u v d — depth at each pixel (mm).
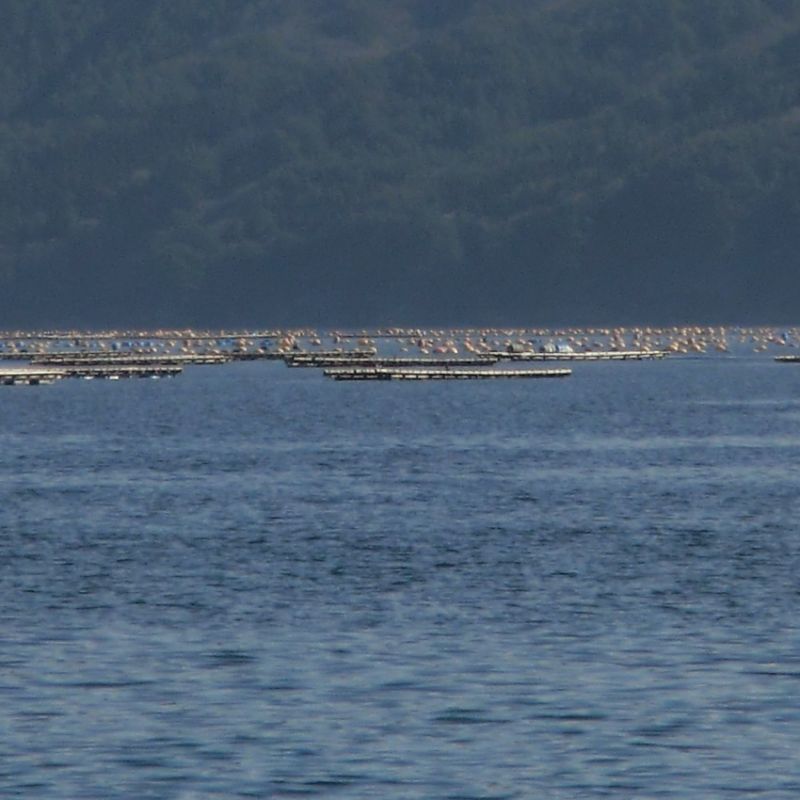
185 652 71438
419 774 57438
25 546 98812
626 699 64750
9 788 56312
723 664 69375
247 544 99312
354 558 94062
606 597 82438
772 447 162000
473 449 162000
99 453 160625
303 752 59344
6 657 70562
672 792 56031
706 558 93812
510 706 63938
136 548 97938
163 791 56031
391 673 68188
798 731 61250
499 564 91938
